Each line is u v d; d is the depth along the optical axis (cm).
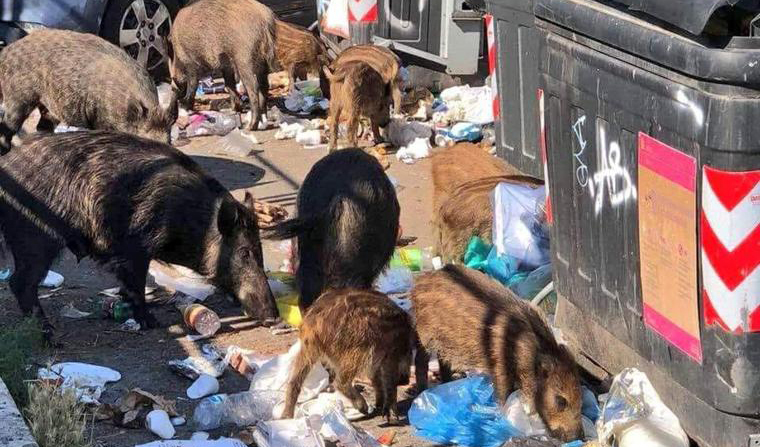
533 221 779
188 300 830
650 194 561
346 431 615
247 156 1191
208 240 780
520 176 838
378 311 633
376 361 636
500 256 778
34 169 773
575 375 611
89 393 672
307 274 738
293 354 683
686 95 521
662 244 557
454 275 669
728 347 525
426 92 1314
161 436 625
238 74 1272
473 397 632
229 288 785
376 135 1214
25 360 684
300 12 1650
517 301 650
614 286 612
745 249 513
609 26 567
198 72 1314
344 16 1402
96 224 771
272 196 1066
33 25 1350
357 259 739
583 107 613
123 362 730
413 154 1165
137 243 775
